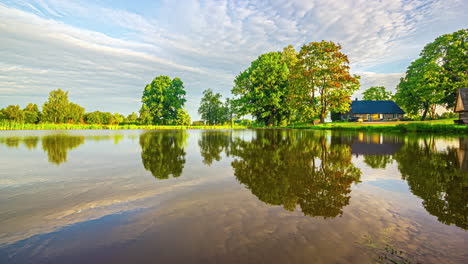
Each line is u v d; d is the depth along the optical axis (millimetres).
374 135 15922
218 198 2855
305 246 1733
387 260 1563
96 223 2113
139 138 14656
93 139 13750
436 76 31156
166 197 2883
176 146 9414
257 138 13859
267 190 3223
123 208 2486
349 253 1645
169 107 51969
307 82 33219
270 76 37781
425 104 36188
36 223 2098
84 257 1578
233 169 4719
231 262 1506
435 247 1729
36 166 4969
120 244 1751
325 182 3670
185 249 1674
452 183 3574
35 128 37375
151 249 1680
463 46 30250
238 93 42219
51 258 1563
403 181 3721
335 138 13477
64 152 7438
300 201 2777
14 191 3068
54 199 2764
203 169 4711
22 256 1587
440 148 8102
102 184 3477
